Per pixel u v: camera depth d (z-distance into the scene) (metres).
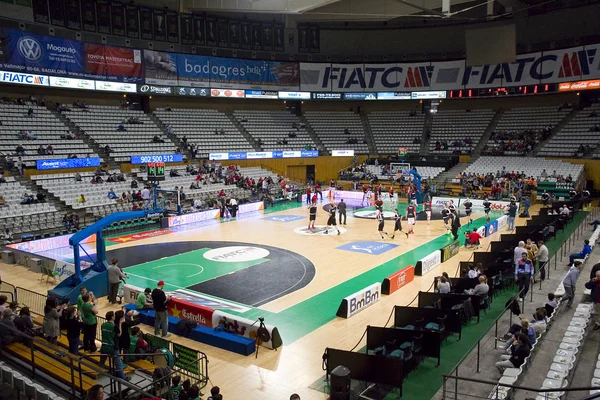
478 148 47.84
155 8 44.06
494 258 19.72
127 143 40.09
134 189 34.75
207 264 22.20
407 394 10.71
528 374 10.59
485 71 47.91
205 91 46.47
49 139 36.06
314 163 49.31
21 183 31.23
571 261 18.92
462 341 13.52
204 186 38.69
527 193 37.94
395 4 40.78
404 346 11.52
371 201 40.25
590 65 42.75
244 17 48.91
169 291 18.25
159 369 9.93
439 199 39.22
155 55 43.44
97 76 40.09
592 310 13.68
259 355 13.02
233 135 47.53
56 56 37.53
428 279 19.73
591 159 40.44
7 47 34.78
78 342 11.45
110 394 9.33
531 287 16.12
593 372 10.48
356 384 11.27
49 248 25.02
